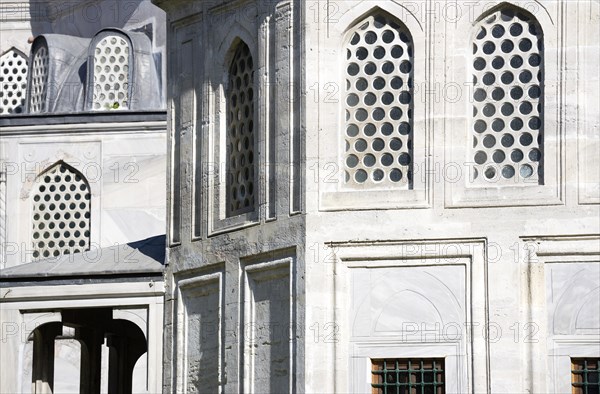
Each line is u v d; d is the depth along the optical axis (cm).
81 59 4988
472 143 3606
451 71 3612
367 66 3662
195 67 3931
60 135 4691
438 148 3594
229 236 3784
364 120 3650
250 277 3738
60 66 4978
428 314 3562
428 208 3578
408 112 3634
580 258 3522
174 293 3928
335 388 3575
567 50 3569
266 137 3725
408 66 3644
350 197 3616
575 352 3512
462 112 3600
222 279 3794
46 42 5006
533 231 3534
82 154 4678
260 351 3703
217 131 3862
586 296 3516
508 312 3528
